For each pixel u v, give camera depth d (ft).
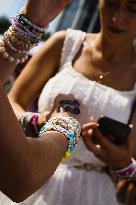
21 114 6.63
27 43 5.38
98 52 7.18
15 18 5.33
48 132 4.43
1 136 3.42
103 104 6.76
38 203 6.53
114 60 7.13
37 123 6.16
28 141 3.66
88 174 6.74
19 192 3.67
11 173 3.55
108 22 6.89
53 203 6.54
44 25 5.38
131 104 6.97
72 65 7.22
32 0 5.25
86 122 6.66
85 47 7.29
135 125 6.91
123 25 6.78
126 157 6.53
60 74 7.04
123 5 6.66
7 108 3.44
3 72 5.43
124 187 13.14
